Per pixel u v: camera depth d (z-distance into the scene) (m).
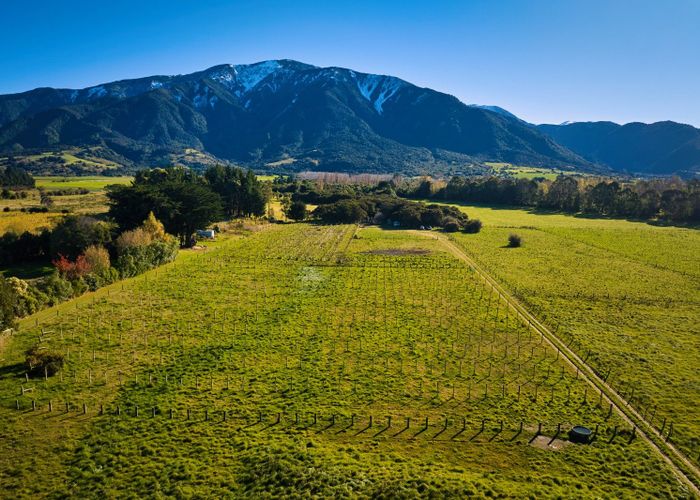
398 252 98.12
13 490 25.83
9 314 48.00
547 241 111.75
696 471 27.94
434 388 37.72
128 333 49.03
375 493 25.28
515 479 26.84
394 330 50.69
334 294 64.69
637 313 57.88
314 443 30.03
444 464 28.23
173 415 33.22
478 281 72.94
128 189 97.94
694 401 35.97
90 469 27.58
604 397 36.75
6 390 36.59
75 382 38.16
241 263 85.25
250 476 26.83
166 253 84.44
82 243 78.88
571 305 60.88
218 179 151.12
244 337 48.06
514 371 41.12
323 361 42.47
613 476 27.28
